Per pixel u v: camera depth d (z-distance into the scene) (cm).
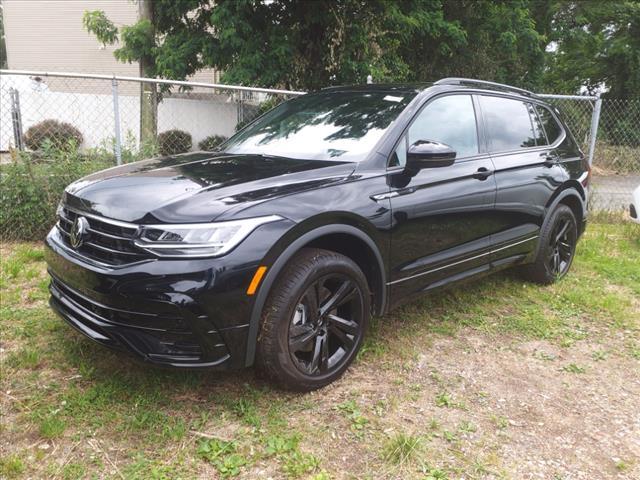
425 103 377
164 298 256
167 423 275
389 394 313
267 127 416
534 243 476
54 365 324
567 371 354
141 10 1195
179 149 845
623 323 431
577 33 2277
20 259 516
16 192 576
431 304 449
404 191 340
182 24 1212
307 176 309
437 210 361
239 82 1040
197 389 306
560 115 540
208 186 289
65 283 302
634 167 1310
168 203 270
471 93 424
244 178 301
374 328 397
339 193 307
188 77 1268
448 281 387
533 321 427
